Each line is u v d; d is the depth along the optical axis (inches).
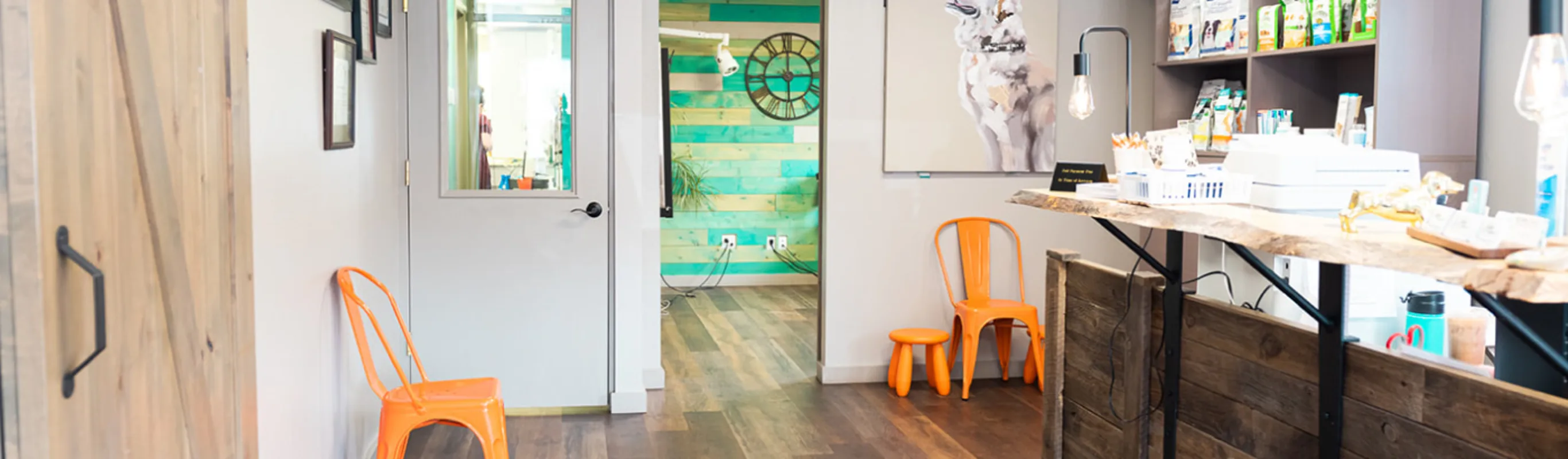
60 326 58.6
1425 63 135.3
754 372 211.6
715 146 328.8
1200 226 83.4
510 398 175.8
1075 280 124.0
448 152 170.6
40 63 56.0
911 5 195.3
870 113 197.0
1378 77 134.3
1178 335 103.5
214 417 81.0
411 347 133.6
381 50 154.7
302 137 113.9
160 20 70.3
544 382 176.4
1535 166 97.4
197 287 77.3
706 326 263.3
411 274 170.9
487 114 171.8
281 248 106.1
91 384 62.1
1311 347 84.8
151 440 70.1
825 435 166.2
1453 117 136.7
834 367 201.2
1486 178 102.9
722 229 332.8
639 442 161.8
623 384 178.1
